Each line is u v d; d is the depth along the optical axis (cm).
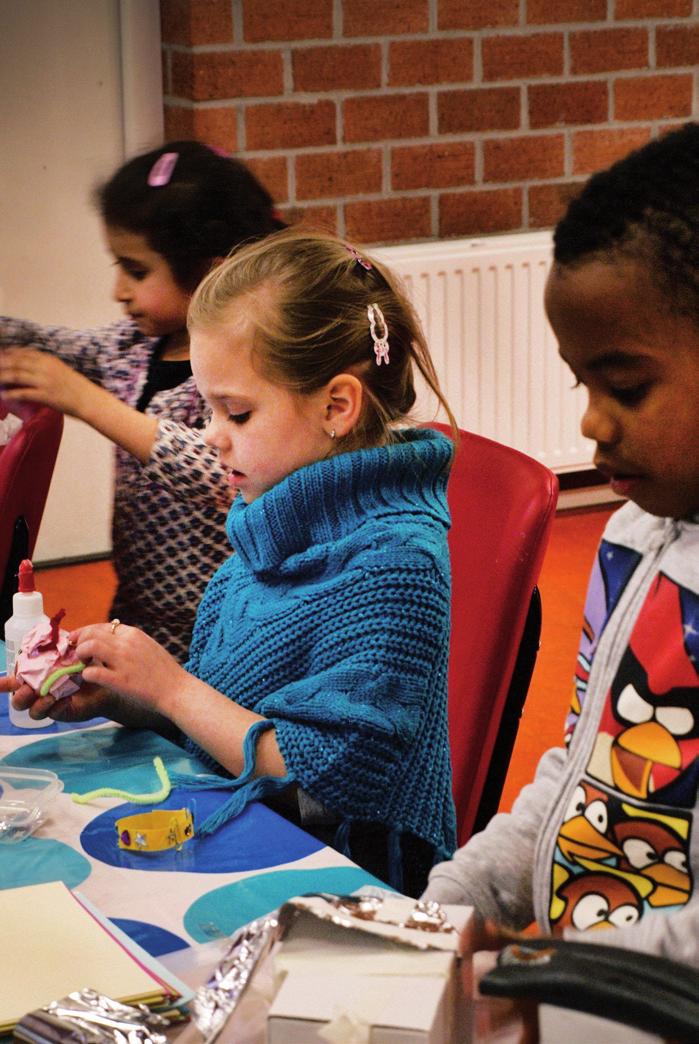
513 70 389
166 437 177
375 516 128
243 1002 74
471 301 386
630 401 77
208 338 128
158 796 115
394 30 372
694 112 416
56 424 204
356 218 381
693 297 73
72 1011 77
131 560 190
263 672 129
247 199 182
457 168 390
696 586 89
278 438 128
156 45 360
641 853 90
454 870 97
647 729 90
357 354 129
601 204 76
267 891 99
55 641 130
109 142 365
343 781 119
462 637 143
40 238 363
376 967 70
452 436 148
